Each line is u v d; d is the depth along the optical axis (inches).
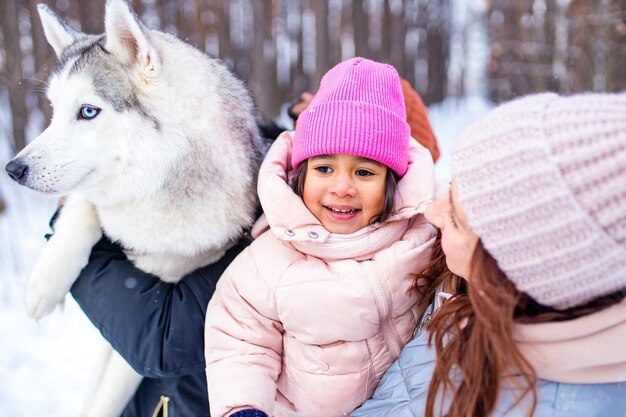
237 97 72.7
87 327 155.6
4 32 243.6
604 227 36.6
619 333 40.3
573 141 36.9
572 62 284.8
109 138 67.2
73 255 65.5
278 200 55.9
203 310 63.1
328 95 58.1
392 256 55.2
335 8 446.3
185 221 64.6
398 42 462.9
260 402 52.9
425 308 57.6
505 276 41.9
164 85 67.1
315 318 54.1
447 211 47.5
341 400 55.1
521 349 42.6
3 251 192.1
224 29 394.9
